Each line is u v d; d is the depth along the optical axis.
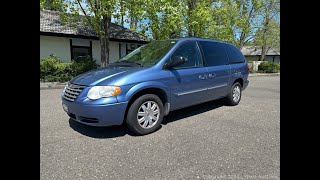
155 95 4.14
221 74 5.58
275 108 6.16
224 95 5.95
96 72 4.13
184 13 15.25
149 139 3.84
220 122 4.82
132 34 19.27
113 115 3.59
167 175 2.74
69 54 15.75
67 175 2.74
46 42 14.67
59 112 5.66
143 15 12.47
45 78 12.12
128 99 3.69
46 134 4.02
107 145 3.60
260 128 4.42
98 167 2.93
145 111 4.00
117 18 12.32
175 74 4.39
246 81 6.76
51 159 3.12
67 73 12.75
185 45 4.84
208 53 5.36
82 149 3.45
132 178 2.68
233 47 6.47
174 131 4.24
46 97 7.99
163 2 12.16
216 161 3.09
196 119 5.04
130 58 4.96
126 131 4.20
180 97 4.54
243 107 6.27
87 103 3.53
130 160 3.11
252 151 3.38
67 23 15.41
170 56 4.45
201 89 5.00
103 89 3.54
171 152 3.35
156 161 3.08
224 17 19.41
